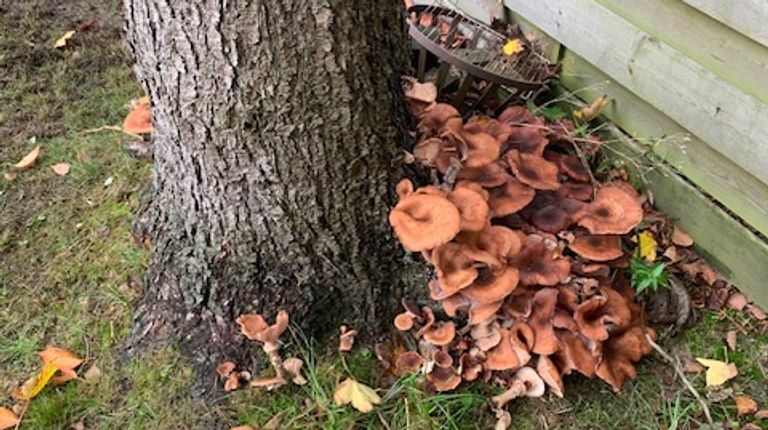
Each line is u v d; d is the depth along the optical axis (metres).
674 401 1.12
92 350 1.19
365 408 1.05
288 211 1.06
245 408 1.10
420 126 1.17
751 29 1.02
